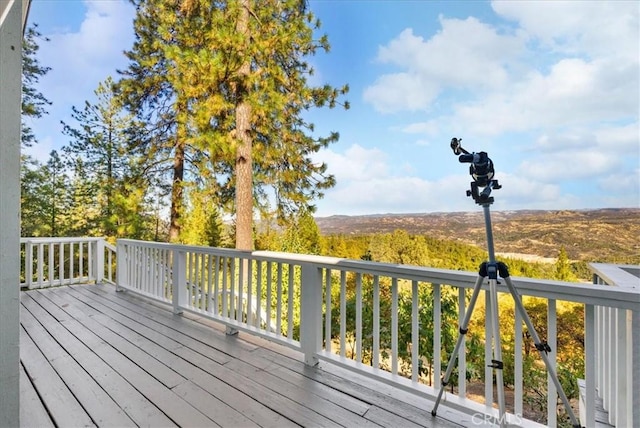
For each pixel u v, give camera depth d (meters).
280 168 7.83
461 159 1.65
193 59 5.91
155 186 10.36
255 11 6.26
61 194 12.37
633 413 1.41
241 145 6.52
